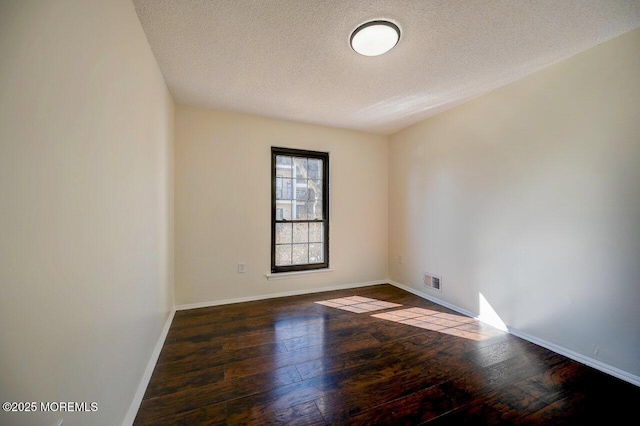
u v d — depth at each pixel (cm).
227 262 316
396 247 397
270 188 338
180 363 191
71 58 85
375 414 142
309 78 233
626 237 170
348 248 388
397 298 339
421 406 148
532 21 161
